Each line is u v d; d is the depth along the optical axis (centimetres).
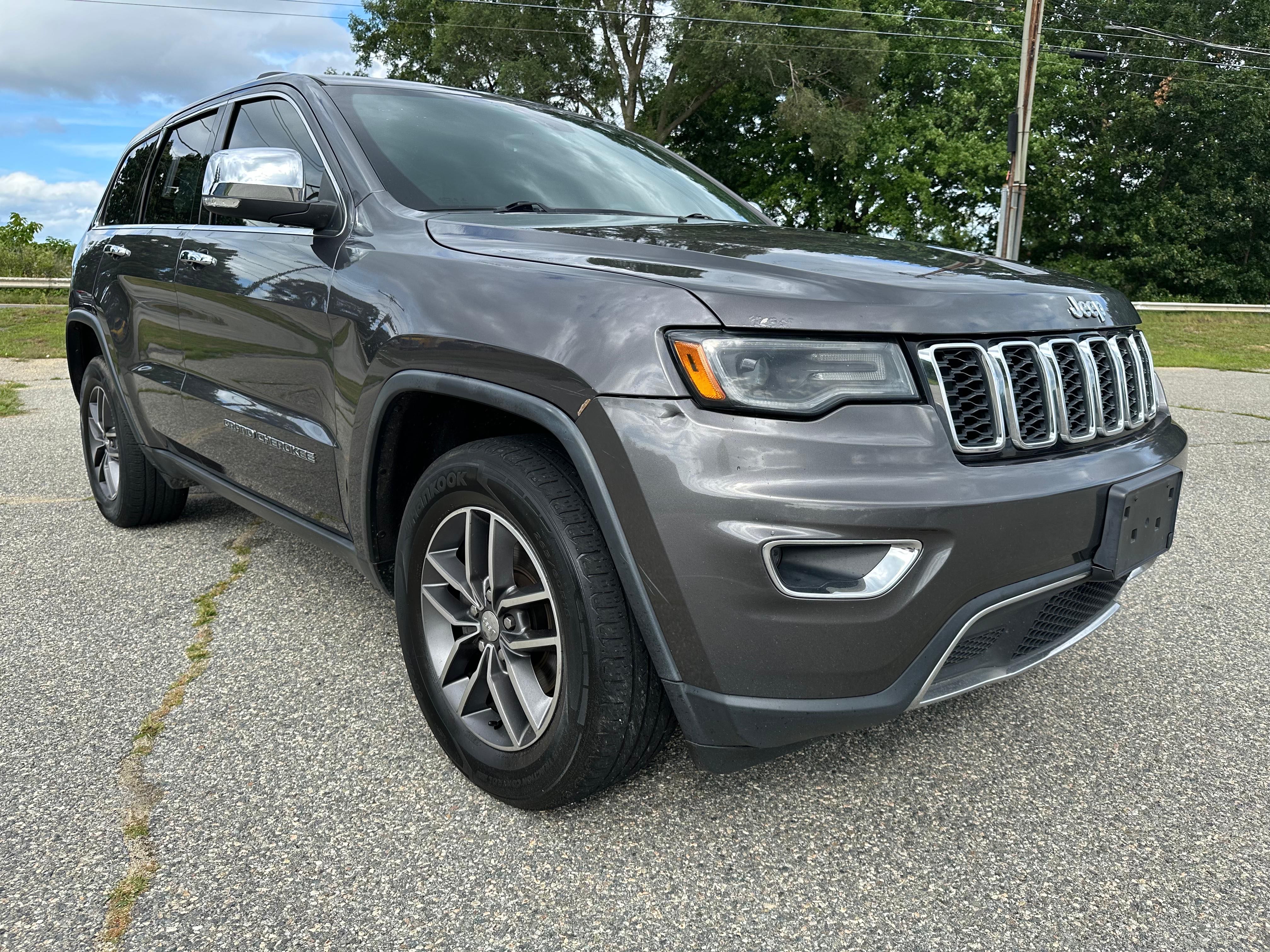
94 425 412
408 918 163
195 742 223
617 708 173
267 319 257
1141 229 3234
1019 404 179
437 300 198
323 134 262
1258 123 3155
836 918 166
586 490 167
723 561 154
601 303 170
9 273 1836
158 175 369
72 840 184
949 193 3350
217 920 162
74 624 295
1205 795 207
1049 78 3159
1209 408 858
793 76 2877
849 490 153
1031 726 239
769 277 172
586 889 172
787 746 171
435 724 209
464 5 2952
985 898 172
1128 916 167
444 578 205
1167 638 297
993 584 168
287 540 386
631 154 325
